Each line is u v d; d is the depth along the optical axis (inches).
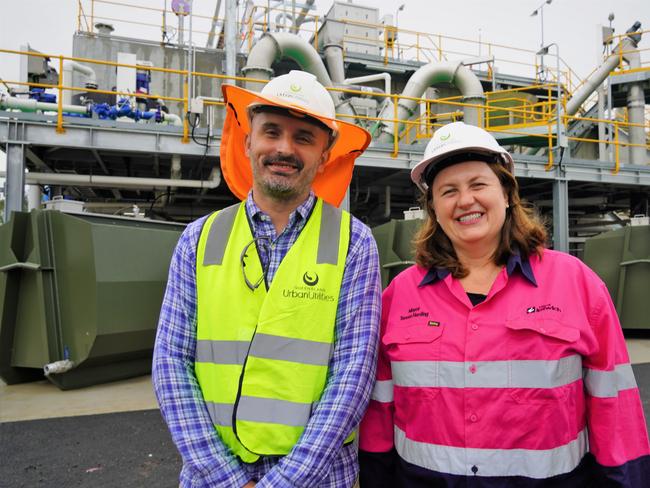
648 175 382.9
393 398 70.0
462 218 66.2
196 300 65.1
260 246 65.6
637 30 501.7
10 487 117.4
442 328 64.4
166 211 420.5
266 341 59.4
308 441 56.2
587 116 563.5
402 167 327.9
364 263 64.9
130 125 274.2
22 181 254.4
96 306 191.2
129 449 139.7
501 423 59.6
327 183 84.4
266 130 65.2
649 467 61.5
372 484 69.6
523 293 63.4
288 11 547.2
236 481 56.1
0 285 207.3
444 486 60.6
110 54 446.0
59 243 203.3
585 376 63.7
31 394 194.1
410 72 569.6
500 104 554.6
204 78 461.1
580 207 513.0
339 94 444.8
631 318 308.3
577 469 60.4
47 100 297.7
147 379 218.1
